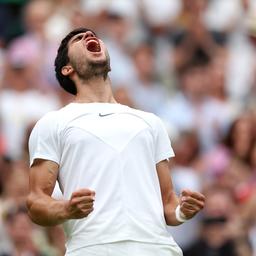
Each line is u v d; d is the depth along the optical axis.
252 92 36.44
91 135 15.53
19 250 25.02
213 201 28.00
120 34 36.25
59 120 15.74
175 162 31.09
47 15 36.06
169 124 32.50
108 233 15.12
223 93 35.72
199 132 33.47
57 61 16.56
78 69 16.27
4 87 33.25
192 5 37.56
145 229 15.23
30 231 25.19
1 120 32.09
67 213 14.67
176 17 37.50
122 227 15.15
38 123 15.88
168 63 36.09
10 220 25.22
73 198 14.38
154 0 37.38
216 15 38.03
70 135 15.57
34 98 32.84
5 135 31.77
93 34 16.41
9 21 36.56
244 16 38.06
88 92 16.23
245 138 31.44
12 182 26.58
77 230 15.32
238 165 30.88
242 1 38.41
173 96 34.94
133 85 34.72
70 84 16.53
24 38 35.72
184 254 27.73
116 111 15.89
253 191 29.08
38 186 15.56
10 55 34.72
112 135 15.56
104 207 15.25
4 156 28.00
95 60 16.20
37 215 15.27
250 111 34.31
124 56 35.44
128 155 15.48
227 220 27.75
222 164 30.72
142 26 37.09
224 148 31.69
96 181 15.36
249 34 37.75
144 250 15.15
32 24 36.00
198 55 36.56
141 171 15.52
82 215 14.52
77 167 15.51
